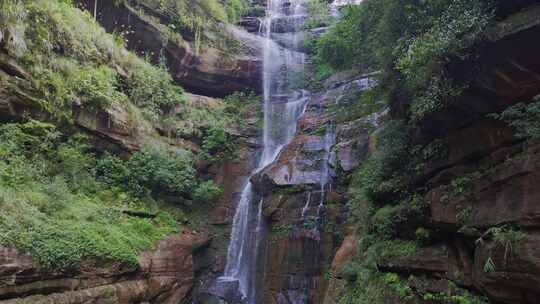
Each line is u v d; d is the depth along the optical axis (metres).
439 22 6.89
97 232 10.89
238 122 19.12
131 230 12.60
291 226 13.46
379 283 8.66
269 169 15.14
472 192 6.79
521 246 5.32
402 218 8.60
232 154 18.14
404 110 9.27
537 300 5.34
